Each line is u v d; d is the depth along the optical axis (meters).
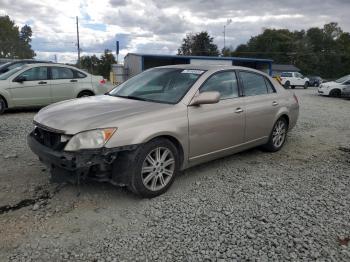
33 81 9.95
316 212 3.79
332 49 100.62
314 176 4.99
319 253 3.02
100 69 70.50
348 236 3.31
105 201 3.91
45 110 4.37
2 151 5.68
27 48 99.56
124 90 5.05
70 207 3.75
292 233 3.32
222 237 3.22
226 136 4.87
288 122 6.32
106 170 3.68
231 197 4.12
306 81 36.03
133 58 33.28
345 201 4.11
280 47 98.00
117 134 3.63
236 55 94.06
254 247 3.08
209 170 5.08
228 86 5.05
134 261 2.85
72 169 3.49
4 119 8.84
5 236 3.15
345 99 20.05
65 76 10.58
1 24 93.12
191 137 4.33
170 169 4.18
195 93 4.46
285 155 6.08
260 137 5.65
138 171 3.79
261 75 5.86
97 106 4.22
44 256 2.89
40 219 3.48
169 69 5.14
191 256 2.93
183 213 3.68
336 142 7.32
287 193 4.30
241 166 5.34
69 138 3.61
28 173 4.68
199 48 86.94
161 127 3.96
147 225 3.42
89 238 3.17
